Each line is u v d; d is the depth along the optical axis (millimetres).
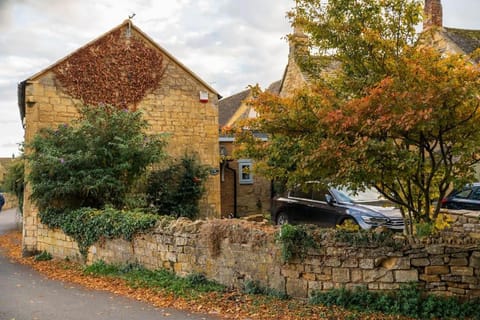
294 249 7195
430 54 6301
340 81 7215
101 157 12422
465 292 6344
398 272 6590
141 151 12703
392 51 6801
